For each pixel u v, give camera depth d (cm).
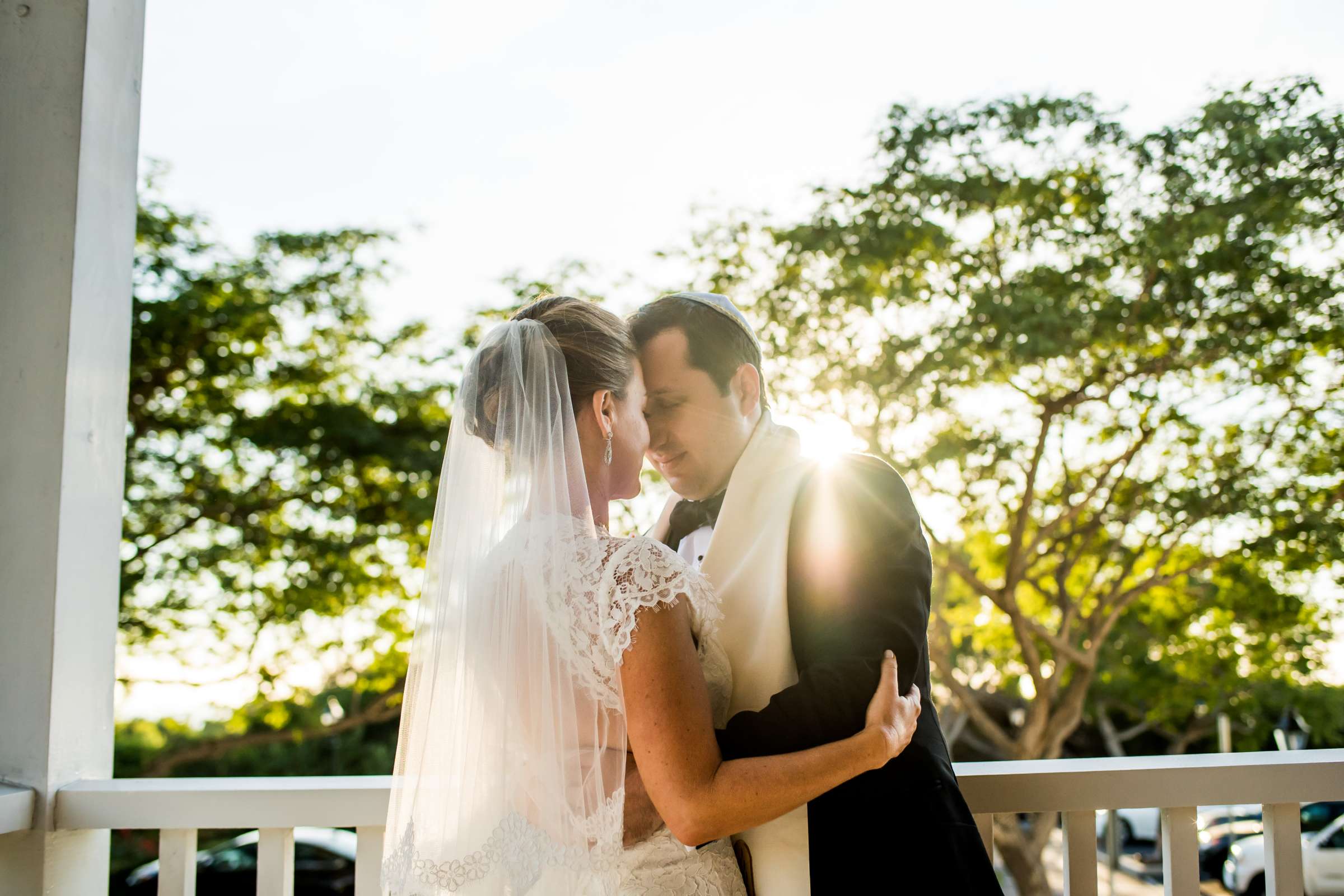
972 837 148
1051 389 915
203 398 1123
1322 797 178
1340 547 901
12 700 185
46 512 187
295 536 1110
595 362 150
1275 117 852
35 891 182
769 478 163
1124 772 176
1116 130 869
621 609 130
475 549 142
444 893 134
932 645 1009
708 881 146
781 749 136
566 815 129
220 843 1345
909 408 887
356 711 1174
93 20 195
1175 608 1064
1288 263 870
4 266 191
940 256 877
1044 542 1039
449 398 1145
